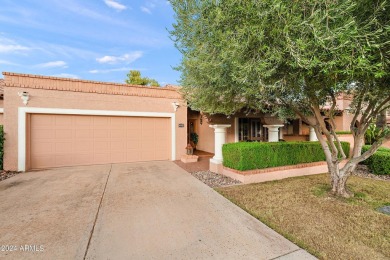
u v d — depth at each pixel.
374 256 2.80
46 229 3.57
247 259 2.75
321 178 7.18
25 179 6.93
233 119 12.55
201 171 8.27
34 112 8.22
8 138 7.83
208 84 5.15
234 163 7.00
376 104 5.13
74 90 8.88
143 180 6.86
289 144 7.55
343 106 12.44
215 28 3.66
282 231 3.48
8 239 3.25
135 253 2.88
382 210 4.36
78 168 8.70
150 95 10.38
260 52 3.22
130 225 3.70
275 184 6.38
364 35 2.66
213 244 3.10
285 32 2.79
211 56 4.04
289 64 3.05
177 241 3.18
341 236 3.32
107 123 9.69
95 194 5.42
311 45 2.82
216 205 4.66
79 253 2.88
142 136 10.42
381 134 5.15
